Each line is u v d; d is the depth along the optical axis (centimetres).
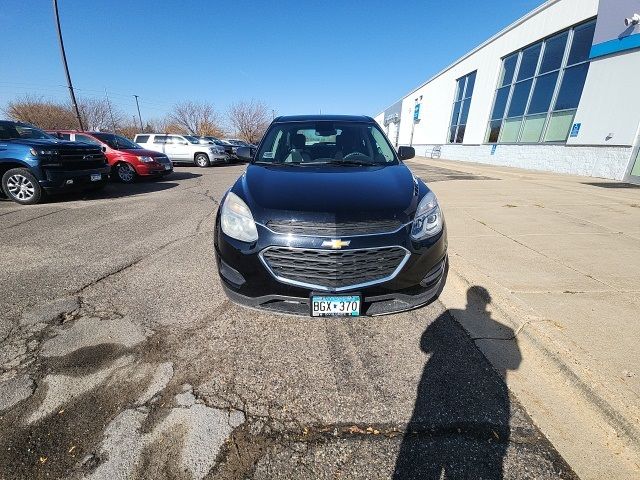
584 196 704
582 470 145
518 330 236
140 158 973
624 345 209
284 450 154
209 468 144
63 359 210
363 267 211
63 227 502
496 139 1516
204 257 380
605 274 313
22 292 293
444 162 1767
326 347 227
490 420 170
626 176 902
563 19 1102
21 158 625
